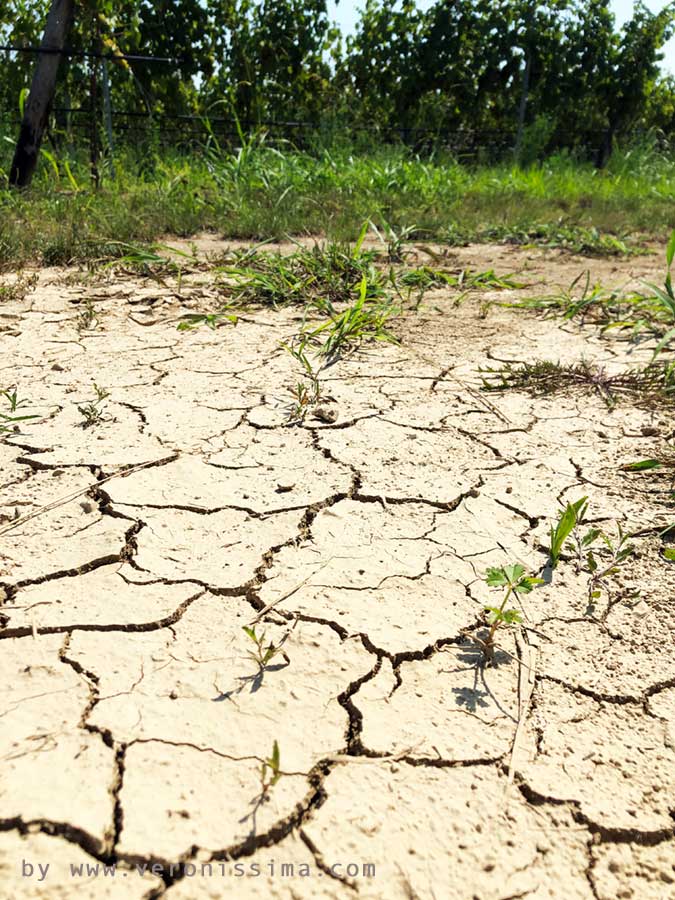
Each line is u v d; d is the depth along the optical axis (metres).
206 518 2.16
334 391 3.13
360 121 13.14
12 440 2.58
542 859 1.24
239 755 1.39
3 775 1.32
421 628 1.75
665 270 5.80
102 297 4.44
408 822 1.28
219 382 3.19
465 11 13.47
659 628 1.77
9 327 3.82
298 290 4.60
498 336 4.00
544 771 1.39
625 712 1.54
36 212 6.41
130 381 3.16
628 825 1.30
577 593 1.90
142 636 1.69
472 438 2.74
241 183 7.77
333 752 1.41
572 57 14.35
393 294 4.80
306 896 1.16
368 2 13.22
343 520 2.19
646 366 3.52
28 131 7.42
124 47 10.18
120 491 2.28
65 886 1.15
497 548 2.07
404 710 1.52
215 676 1.58
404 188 8.64
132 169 8.73
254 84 12.02
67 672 1.57
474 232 7.25
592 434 2.80
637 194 10.80
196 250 5.49
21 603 1.77
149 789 1.31
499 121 14.90
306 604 1.82
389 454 2.59
